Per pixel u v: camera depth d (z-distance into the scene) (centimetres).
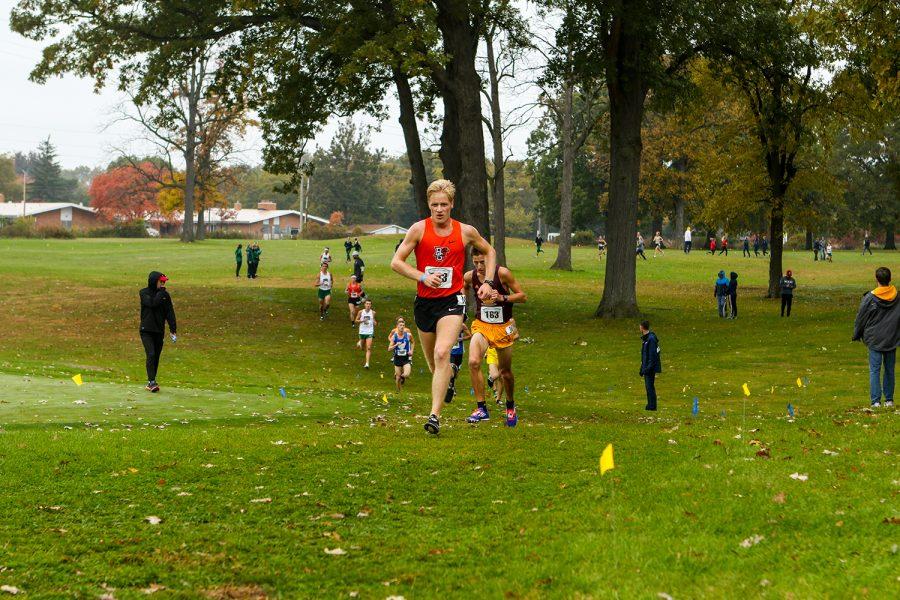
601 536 585
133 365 2461
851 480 702
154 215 12194
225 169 8569
